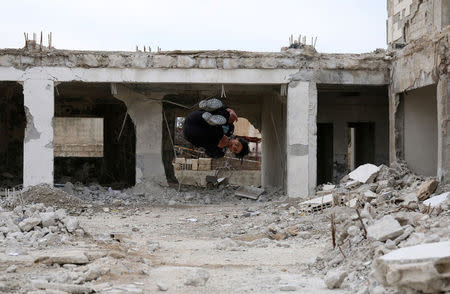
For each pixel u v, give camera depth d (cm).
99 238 1132
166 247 1088
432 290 537
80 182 2542
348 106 2397
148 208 1784
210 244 1131
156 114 2112
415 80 1684
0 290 668
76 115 2683
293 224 1327
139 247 1074
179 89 2059
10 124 2562
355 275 730
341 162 2395
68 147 4031
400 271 554
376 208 1301
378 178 1695
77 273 760
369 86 2072
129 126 2717
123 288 693
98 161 2728
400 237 770
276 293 687
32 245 1000
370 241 801
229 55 1903
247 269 860
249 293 690
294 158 1909
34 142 1886
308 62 1912
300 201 1788
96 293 675
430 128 1808
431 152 1808
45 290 668
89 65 1884
